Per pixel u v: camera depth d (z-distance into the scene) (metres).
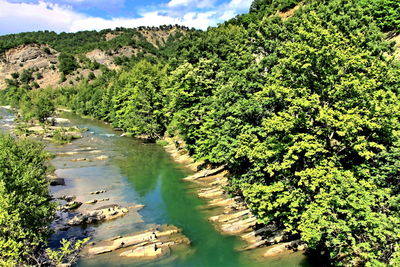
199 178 40.66
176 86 50.53
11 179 20.47
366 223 15.71
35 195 20.58
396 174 18.08
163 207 31.75
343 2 34.47
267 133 24.64
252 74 29.77
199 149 42.59
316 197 18.02
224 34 76.88
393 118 18.62
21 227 19.48
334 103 20.30
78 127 87.00
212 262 21.70
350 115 17.48
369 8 34.78
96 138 71.00
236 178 28.70
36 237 19.81
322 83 20.66
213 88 46.31
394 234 14.16
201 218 29.06
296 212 19.88
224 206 31.38
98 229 26.84
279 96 22.12
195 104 46.88
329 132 19.86
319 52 19.44
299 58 20.77
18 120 92.00
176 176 42.38
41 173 25.41
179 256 22.56
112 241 24.58
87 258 22.19
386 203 16.56
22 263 19.62
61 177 41.44
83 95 132.50
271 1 105.88
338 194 16.70
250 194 22.27
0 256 17.97
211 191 35.00
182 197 34.50
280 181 21.23
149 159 51.78
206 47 68.81
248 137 24.23
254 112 26.89
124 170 45.28
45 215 20.98
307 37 20.73
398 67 22.81
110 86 115.31
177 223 28.05
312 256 21.25
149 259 22.06
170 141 64.75
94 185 38.50
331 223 16.14
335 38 20.72
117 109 89.50
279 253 22.25
